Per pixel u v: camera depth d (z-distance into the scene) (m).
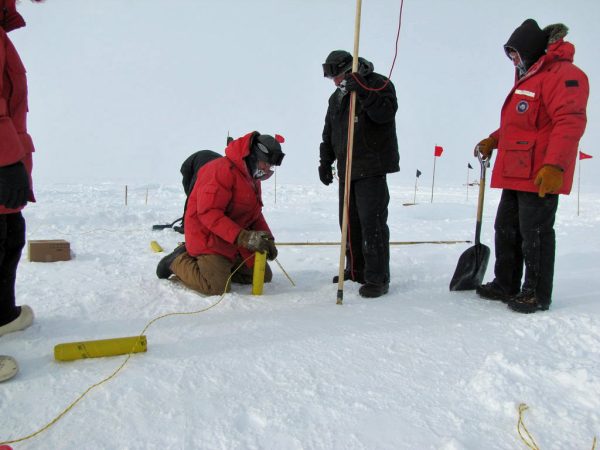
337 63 3.26
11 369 1.94
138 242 5.40
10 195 1.92
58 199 10.39
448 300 3.20
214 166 3.30
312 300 3.15
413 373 2.09
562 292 3.47
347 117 3.36
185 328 2.54
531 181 2.85
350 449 1.58
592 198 13.67
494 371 2.07
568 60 2.77
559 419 1.77
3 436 1.59
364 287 3.29
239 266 3.43
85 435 1.61
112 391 1.87
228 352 2.25
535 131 2.85
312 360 2.19
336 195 13.51
